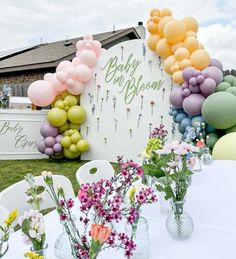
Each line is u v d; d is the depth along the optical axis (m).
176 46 4.43
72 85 5.19
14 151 5.68
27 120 5.70
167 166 1.22
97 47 5.36
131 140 5.18
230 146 3.65
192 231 1.10
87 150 5.56
